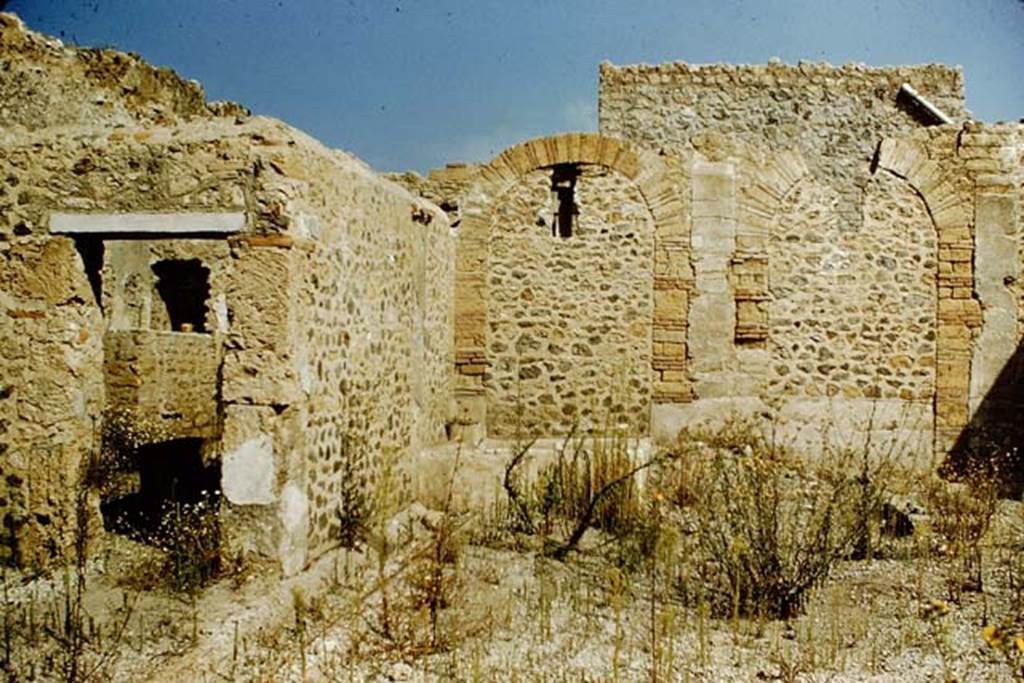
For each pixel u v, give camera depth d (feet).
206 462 30.42
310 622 17.40
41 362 19.70
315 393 19.98
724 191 34.24
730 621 18.16
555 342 34.35
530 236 34.63
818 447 33.60
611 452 27.37
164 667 14.53
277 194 18.51
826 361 33.96
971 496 27.32
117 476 25.21
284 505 18.61
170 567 18.37
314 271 19.79
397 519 25.04
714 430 33.78
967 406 33.73
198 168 18.85
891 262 34.17
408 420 27.27
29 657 14.74
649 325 34.19
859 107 49.60
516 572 21.52
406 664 15.57
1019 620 17.47
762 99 49.42
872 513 24.26
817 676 15.02
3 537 19.65
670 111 49.34
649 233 34.35
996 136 34.12
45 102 28.12
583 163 34.55
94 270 20.68
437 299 31.42
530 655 16.02
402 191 27.48
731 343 34.04
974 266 33.96
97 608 16.92
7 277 19.76
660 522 22.93
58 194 19.51
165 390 34.73
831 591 19.92
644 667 15.56
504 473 28.17
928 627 17.48
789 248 34.22
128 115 32.30
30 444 19.69
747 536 20.29
